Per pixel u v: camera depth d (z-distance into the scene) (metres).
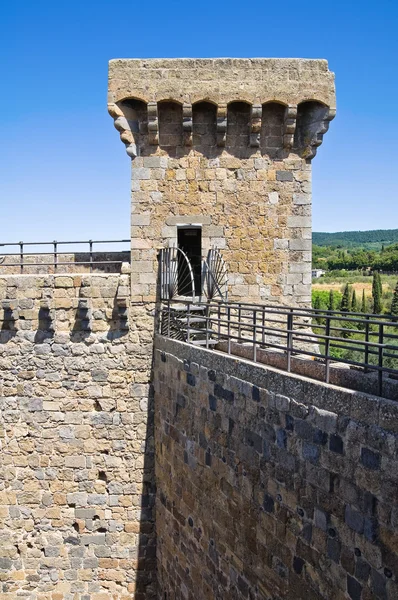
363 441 5.62
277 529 7.36
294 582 6.95
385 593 5.29
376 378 6.75
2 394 14.05
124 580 14.21
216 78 13.84
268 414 7.57
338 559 6.04
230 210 14.60
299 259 14.73
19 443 14.10
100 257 16.44
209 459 9.84
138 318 14.25
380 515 5.36
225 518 9.14
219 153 14.54
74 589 14.23
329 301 55.97
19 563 14.23
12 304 13.78
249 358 10.69
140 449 14.14
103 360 14.05
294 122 14.11
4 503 14.16
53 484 14.15
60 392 14.05
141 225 14.45
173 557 12.30
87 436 14.10
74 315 13.99
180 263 16.28
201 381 10.18
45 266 16.50
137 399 14.11
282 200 14.66
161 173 14.48
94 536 14.19
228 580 9.06
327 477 6.23
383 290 66.94
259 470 7.86
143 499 14.16
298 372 8.86
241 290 14.69
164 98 13.74
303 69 13.90
